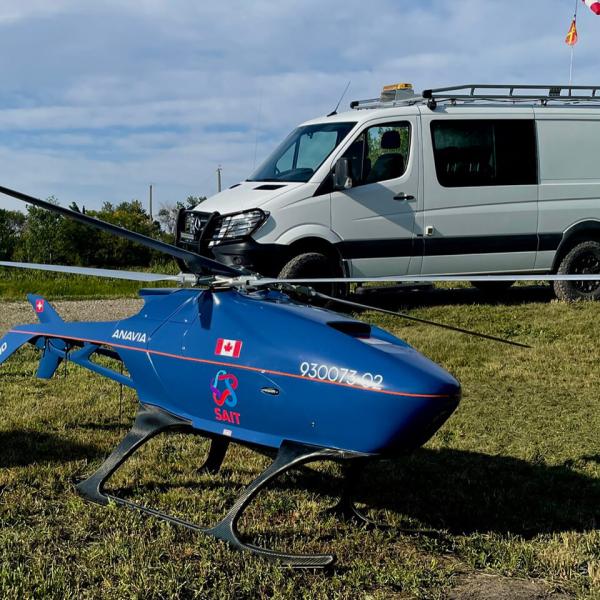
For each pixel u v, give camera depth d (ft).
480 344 30.78
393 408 12.77
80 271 16.75
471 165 36.40
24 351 29.68
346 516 15.29
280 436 14.02
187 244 36.19
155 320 16.10
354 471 15.12
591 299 38.27
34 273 62.39
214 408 14.76
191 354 14.97
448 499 16.56
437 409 12.87
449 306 37.14
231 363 14.32
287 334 14.01
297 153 36.50
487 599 12.42
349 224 34.65
